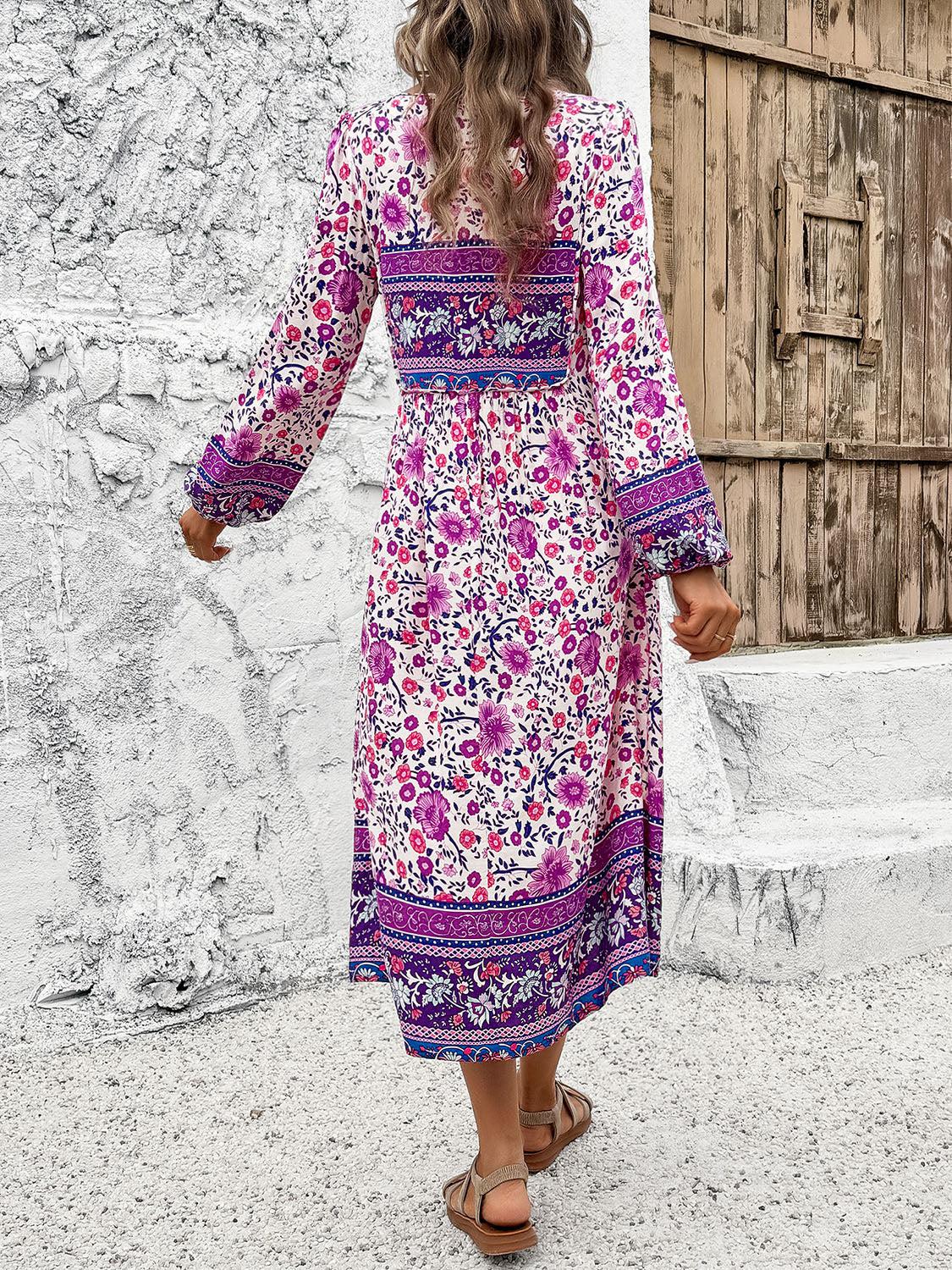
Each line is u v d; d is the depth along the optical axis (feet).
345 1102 6.59
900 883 8.75
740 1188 5.65
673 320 11.68
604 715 5.09
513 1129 5.19
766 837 9.20
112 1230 5.34
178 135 8.10
